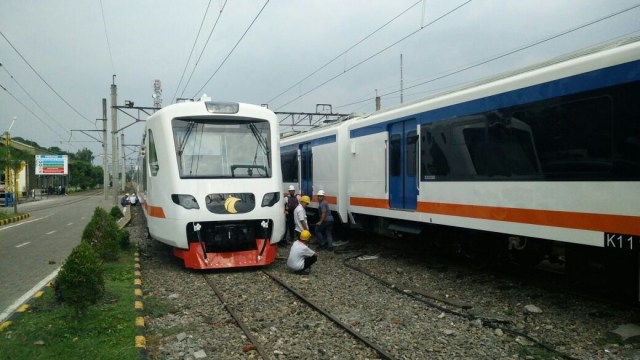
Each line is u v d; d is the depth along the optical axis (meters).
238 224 10.50
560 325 6.57
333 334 6.37
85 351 5.45
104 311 6.98
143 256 12.63
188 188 10.32
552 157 7.10
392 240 14.60
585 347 5.79
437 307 7.47
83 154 112.19
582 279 7.29
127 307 7.22
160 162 10.78
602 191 6.35
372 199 12.16
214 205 10.34
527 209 7.52
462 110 8.97
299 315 7.26
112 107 30.20
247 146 10.99
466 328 6.54
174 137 10.62
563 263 8.76
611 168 6.25
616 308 7.05
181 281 9.66
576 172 6.71
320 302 7.91
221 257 10.46
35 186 62.41
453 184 9.17
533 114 7.45
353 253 12.84
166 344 6.12
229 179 10.57
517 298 7.92
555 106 7.08
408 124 10.77
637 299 6.86
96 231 11.31
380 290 8.68
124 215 25.62
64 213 30.23
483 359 5.48
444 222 9.45
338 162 14.18
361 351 5.76
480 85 8.76
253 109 11.33
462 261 10.92
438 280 9.38
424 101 10.23
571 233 6.78
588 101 6.59
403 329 6.52
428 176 9.91
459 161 9.02
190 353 5.80
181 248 10.45
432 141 9.81
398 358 5.53
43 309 7.09
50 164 57.72
